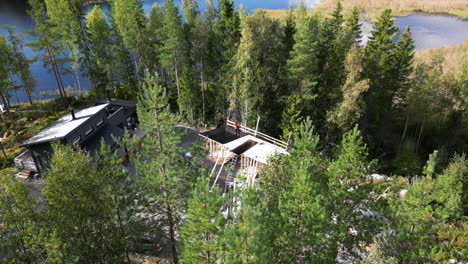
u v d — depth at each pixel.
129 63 48.38
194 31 42.88
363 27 77.31
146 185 18.19
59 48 45.66
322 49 39.16
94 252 15.81
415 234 15.78
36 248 13.95
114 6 49.03
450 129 39.97
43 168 29.20
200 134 33.09
